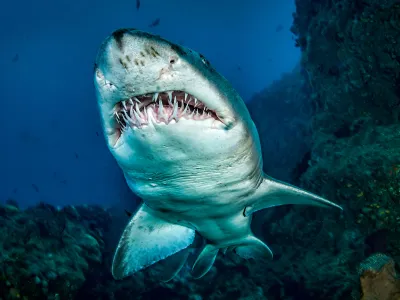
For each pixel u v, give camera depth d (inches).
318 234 264.4
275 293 268.1
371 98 301.3
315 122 369.7
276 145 622.2
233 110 85.4
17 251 221.6
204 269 201.3
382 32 281.9
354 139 278.5
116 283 277.4
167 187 103.4
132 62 67.1
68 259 258.8
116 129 88.6
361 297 143.8
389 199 209.9
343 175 241.4
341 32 333.4
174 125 78.8
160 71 70.0
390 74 285.3
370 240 219.6
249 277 293.3
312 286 239.9
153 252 162.9
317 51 381.4
